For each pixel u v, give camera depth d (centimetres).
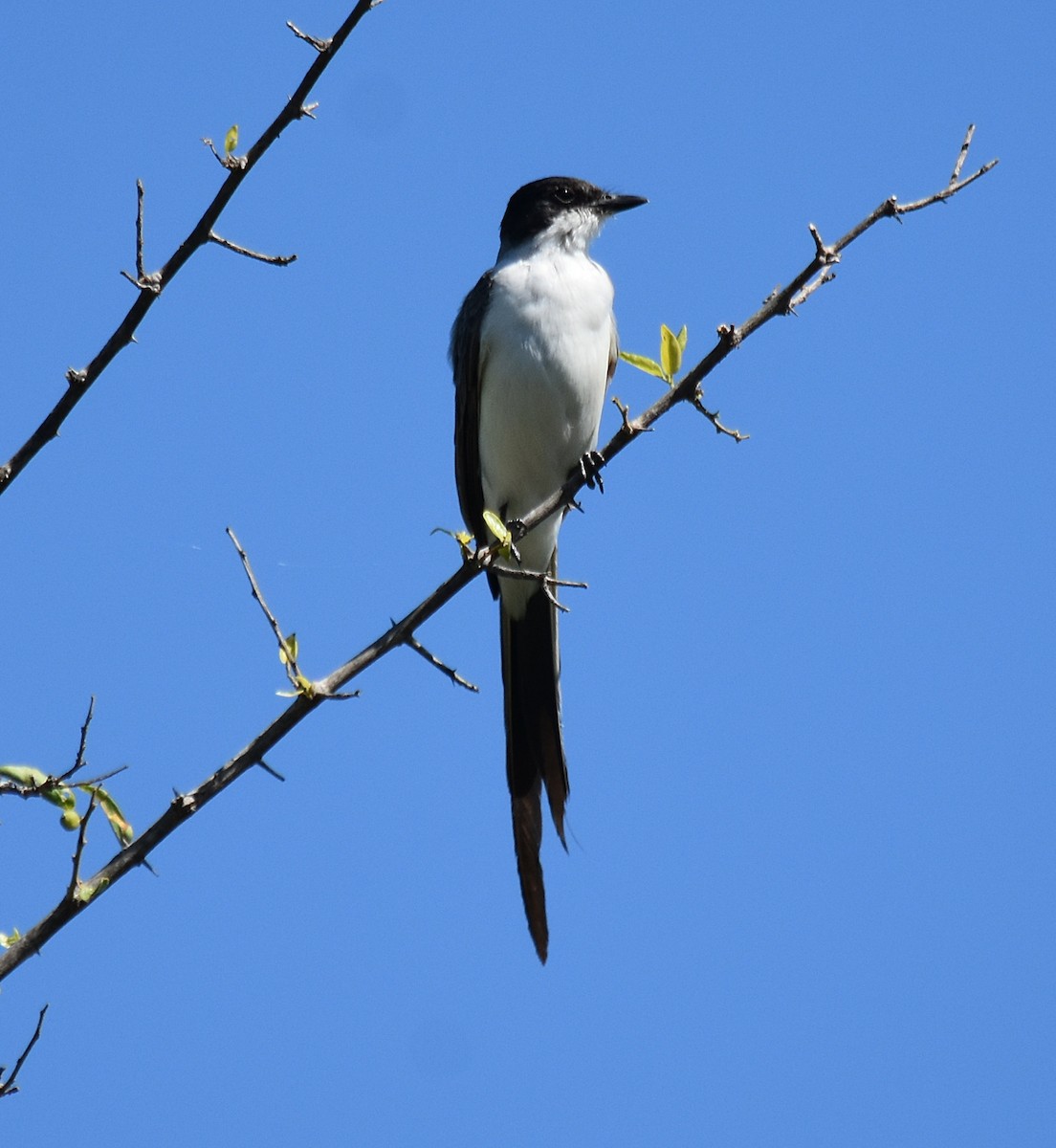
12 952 550
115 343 605
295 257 620
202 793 592
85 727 591
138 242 602
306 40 606
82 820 559
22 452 604
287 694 614
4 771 599
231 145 614
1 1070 566
